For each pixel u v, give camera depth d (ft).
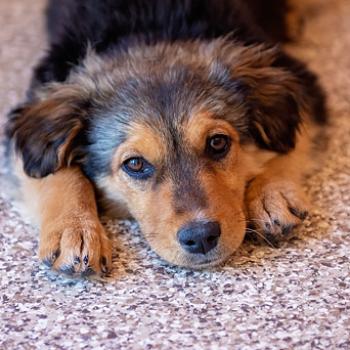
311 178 2.49
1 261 2.23
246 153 2.28
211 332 1.98
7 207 2.44
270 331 1.97
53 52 2.51
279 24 3.09
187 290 2.10
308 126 2.50
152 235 2.15
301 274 2.12
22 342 1.98
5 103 2.94
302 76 2.61
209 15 2.51
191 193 2.11
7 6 3.69
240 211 2.16
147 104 2.21
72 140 2.28
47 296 2.11
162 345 1.95
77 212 2.20
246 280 2.11
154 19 2.48
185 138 2.17
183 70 2.28
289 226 2.20
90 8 2.54
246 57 2.38
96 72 2.34
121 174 2.23
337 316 2.00
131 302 2.07
